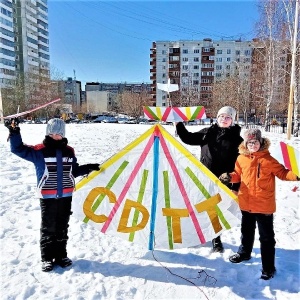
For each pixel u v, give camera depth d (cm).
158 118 357
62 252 335
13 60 6988
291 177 301
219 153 370
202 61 7425
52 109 4941
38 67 7319
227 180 338
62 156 322
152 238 356
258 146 320
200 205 348
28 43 7662
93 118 6619
